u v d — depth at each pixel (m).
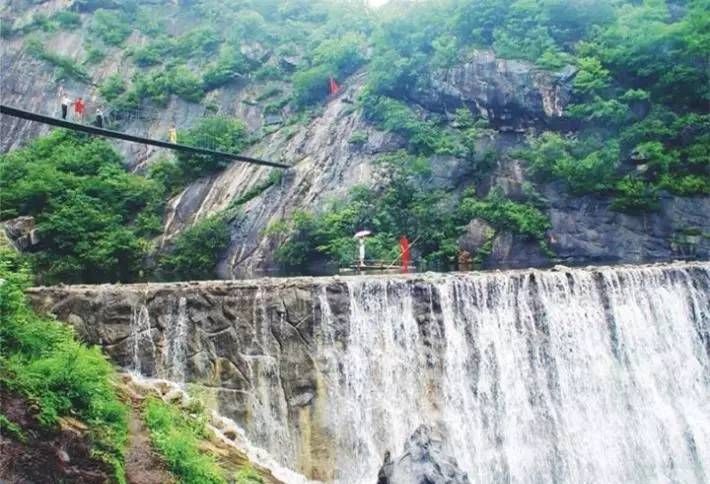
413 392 22.56
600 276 24.89
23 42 78.19
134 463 13.62
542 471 22.67
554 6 45.00
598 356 24.25
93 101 68.62
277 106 59.62
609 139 39.44
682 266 26.25
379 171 43.16
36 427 11.85
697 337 25.48
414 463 13.96
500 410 22.94
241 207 47.31
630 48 41.09
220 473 15.52
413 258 38.00
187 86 64.31
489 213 38.81
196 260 44.44
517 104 42.38
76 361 13.77
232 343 22.05
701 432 24.19
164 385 20.59
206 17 76.12
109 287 23.45
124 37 76.25
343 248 38.03
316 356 22.16
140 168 58.91
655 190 36.75
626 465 23.39
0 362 12.59
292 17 74.81
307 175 47.09
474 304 23.61
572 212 38.62
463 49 45.72
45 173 47.09
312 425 21.66
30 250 41.19
